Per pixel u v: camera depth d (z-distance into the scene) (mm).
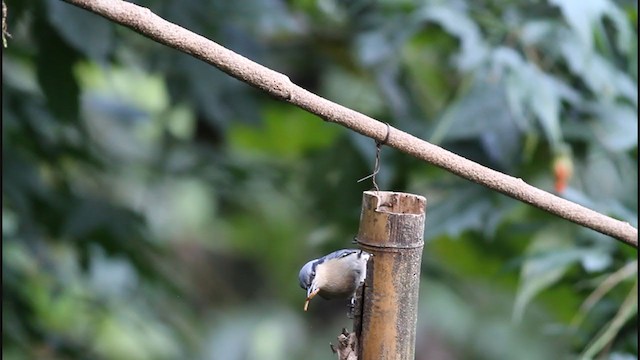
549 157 7633
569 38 7477
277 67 8414
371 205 6898
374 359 6898
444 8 7531
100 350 9469
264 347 10695
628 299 7320
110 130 9250
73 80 7602
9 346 7855
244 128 9047
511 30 7535
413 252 6891
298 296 11234
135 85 10203
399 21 7688
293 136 9180
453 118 7477
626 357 7332
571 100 7473
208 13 7730
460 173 6930
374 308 6895
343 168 7922
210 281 12062
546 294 7707
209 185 8281
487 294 9617
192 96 7898
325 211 7953
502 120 7473
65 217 7832
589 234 7480
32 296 8633
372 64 7777
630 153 7645
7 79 7898
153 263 7969
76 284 8109
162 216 10930
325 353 10820
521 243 7887
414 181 7895
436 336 11094
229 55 6820
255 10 7770
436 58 8078
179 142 8273
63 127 7871
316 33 8133
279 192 8500
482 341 10016
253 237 11109
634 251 7422
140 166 8188
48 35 7543
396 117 7879
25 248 7906
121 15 6777
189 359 9102
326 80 9008
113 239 7871
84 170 8078
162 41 6797
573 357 7516
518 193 6949
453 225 7520
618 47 7668
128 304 8156
